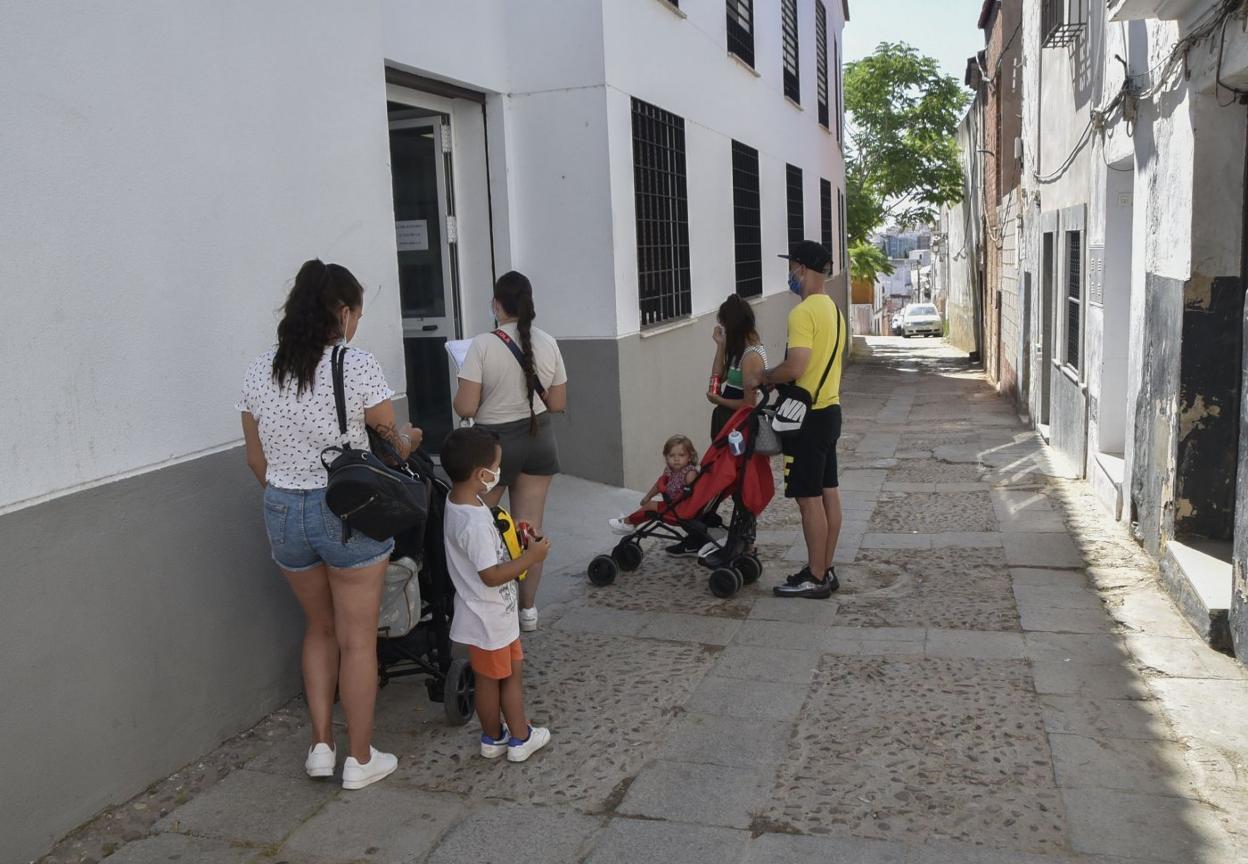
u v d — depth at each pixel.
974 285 26.83
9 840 3.13
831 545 5.98
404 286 8.17
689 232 10.29
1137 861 3.22
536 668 4.95
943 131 29.69
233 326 4.11
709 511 6.27
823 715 4.35
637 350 8.63
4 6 3.14
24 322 3.19
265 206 4.29
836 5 23.16
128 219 3.60
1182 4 5.54
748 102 13.08
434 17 6.99
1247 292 4.66
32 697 3.20
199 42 3.93
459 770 3.93
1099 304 8.71
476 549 3.76
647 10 8.92
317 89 4.61
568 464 8.45
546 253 8.20
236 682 4.14
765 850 3.34
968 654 4.99
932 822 3.48
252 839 3.44
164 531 3.74
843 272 25.86
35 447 3.22
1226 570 5.39
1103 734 4.10
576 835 3.46
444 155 7.92
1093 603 5.71
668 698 4.56
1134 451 6.97
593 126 7.93
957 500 8.64
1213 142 5.49
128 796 3.60
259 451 3.72
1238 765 3.83
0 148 3.12
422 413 8.23
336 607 3.73
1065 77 10.76
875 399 17.98
